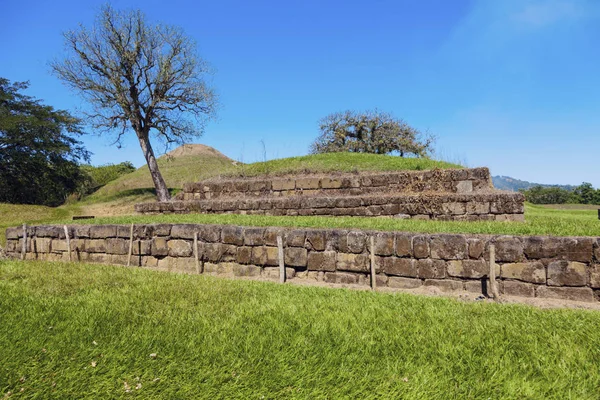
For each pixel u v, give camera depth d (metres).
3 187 31.98
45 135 30.97
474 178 11.82
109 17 21.44
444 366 3.36
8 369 3.42
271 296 5.59
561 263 5.40
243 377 3.27
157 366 3.48
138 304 5.14
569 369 3.27
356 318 4.54
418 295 5.71
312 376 3.28
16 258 10.50
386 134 34.09
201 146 40.38
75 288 6.09
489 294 5.71
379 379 3.20
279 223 8.79
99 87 21.98
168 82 22.94
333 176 15.59
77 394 3.09
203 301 5.30
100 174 47.47
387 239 6.40
